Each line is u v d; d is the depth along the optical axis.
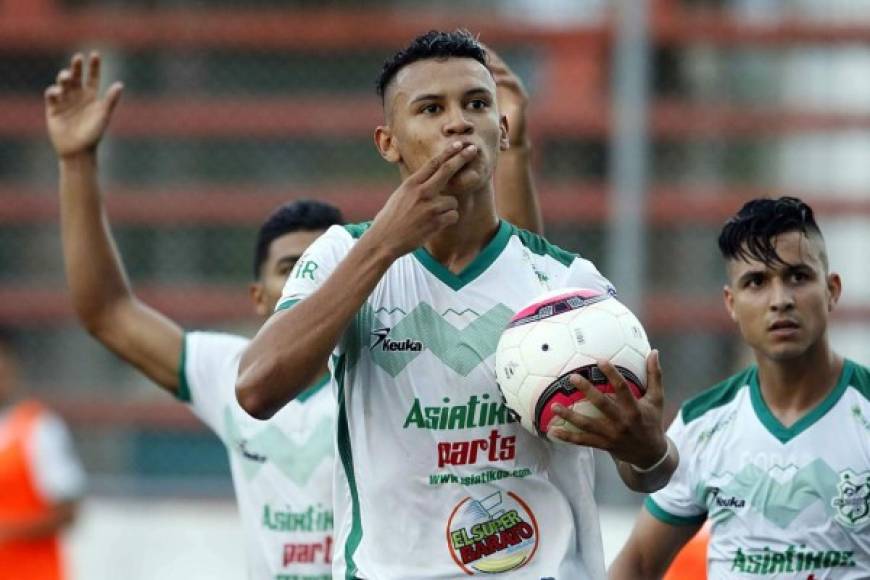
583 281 14.34
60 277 34.56
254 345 12.93
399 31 34.75
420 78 13.38
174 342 19.25
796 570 16.39
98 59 18.42
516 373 13.21
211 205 34.12
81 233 18.55
